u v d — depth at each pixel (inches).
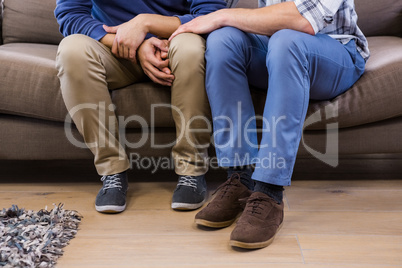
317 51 50.2
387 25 82.0
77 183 68.5
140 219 54.2
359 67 57.3
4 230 47.5
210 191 63.6
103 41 57.7
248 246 45.3
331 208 56.3
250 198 48.7
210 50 51.4
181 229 51.3
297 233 49.4
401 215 53.6
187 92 54.2
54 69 60.4
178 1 63.7
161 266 43.2
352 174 70.2
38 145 63.2
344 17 56.1
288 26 50.9
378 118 59.2
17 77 60.1
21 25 84.0
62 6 61.2
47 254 44.2
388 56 62.0
